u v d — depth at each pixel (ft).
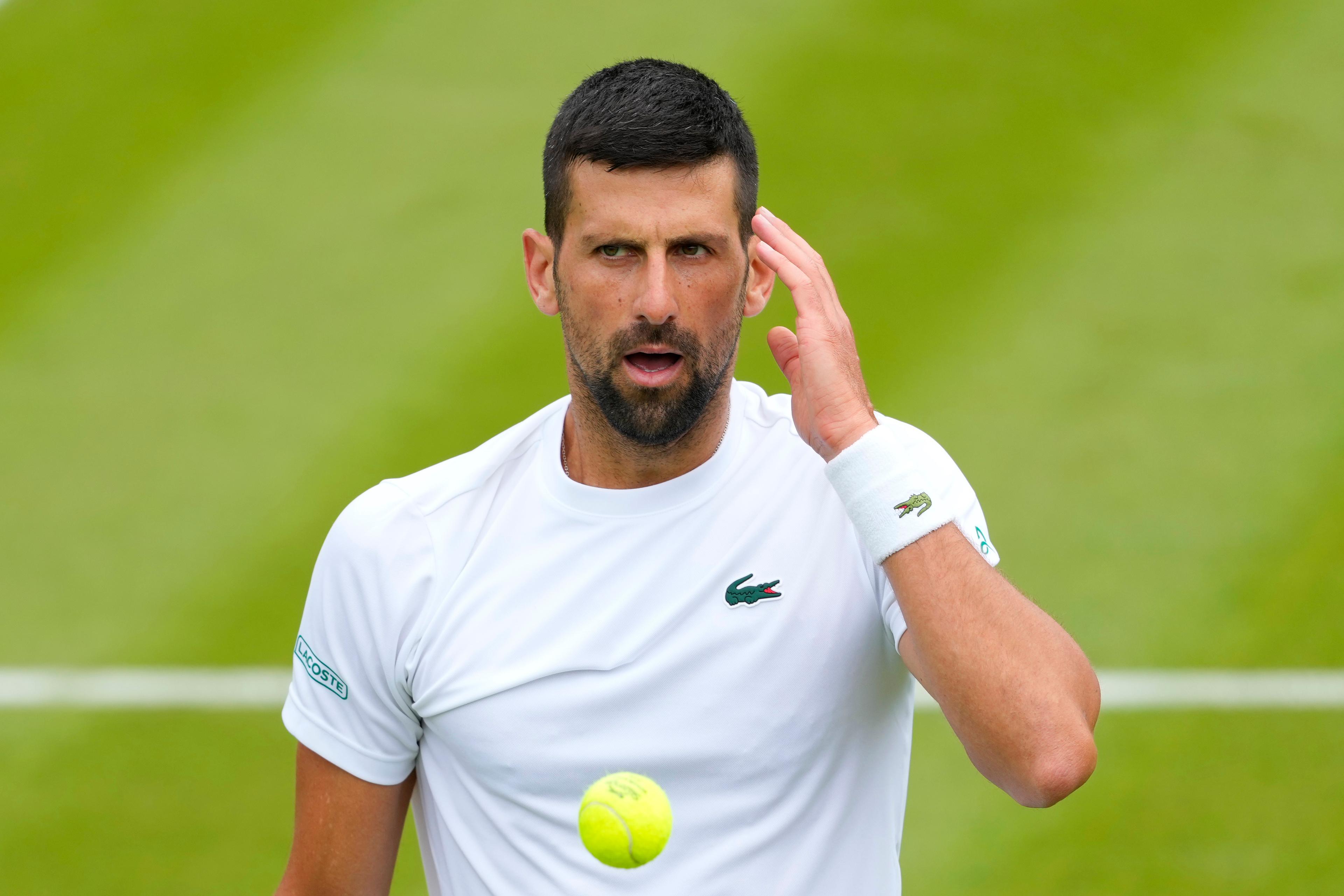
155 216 116.78
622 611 32.04
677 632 32.01
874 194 117.39
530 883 32.32
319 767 33.71
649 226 30.04
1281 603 83.61
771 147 121.29
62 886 66.54
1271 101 125.29
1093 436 96.94
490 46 133.59
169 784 72.95
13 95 128.57
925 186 117.91
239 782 73.15
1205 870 66.80
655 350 30.68
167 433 98.17
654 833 30.22
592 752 31.68
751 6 137.28
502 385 101.14
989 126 123.65
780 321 107.86
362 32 135.54
